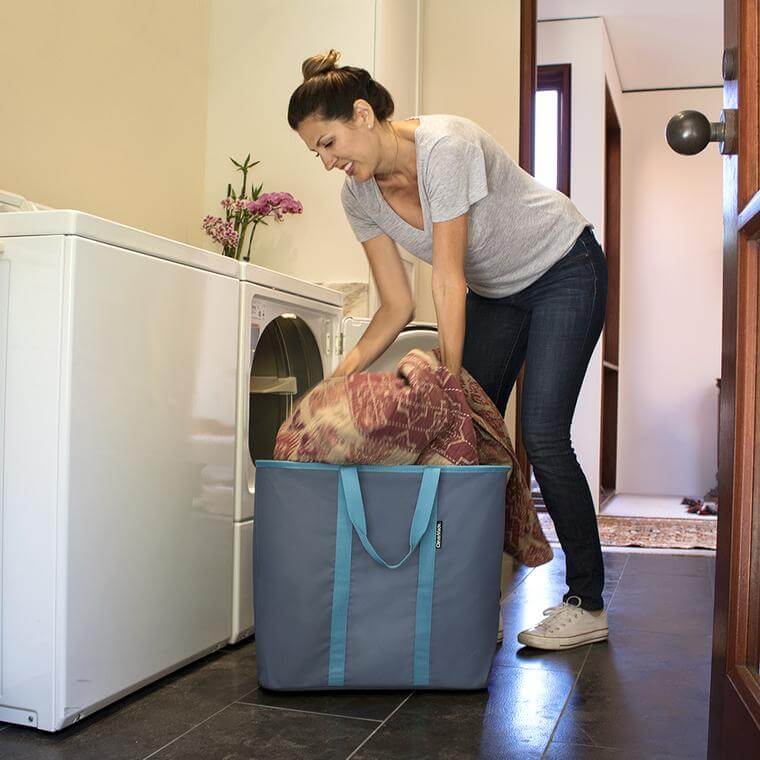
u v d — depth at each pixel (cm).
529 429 202
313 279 305
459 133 175
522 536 197
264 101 313
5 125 223
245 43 315
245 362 204
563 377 199
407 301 204
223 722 153
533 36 378
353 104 171
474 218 185
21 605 148
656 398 673
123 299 159
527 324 212
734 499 109
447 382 170
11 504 148
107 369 155
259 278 209
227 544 198
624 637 215
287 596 164
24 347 148
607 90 575
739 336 109
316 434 164
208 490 189
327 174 305
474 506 167
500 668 188
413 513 166
